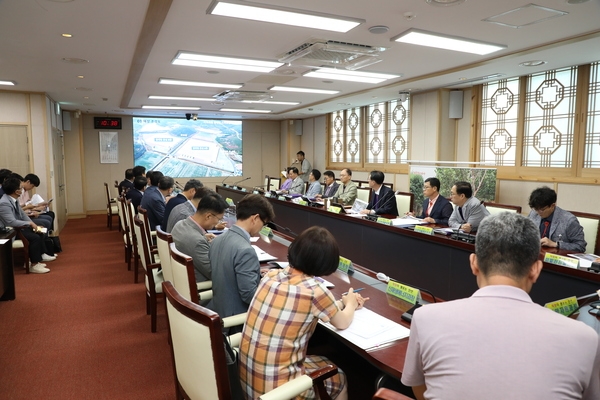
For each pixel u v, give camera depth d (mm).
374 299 1790
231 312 1848
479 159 5871
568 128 4730
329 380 1511
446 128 6207
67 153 8875
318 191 6566
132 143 9734
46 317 3256
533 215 3107
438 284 2953
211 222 2432
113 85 5586
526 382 766
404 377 1022
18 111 5992
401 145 7199
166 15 2863
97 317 3262
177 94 6453
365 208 4324
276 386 1300
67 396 2184
